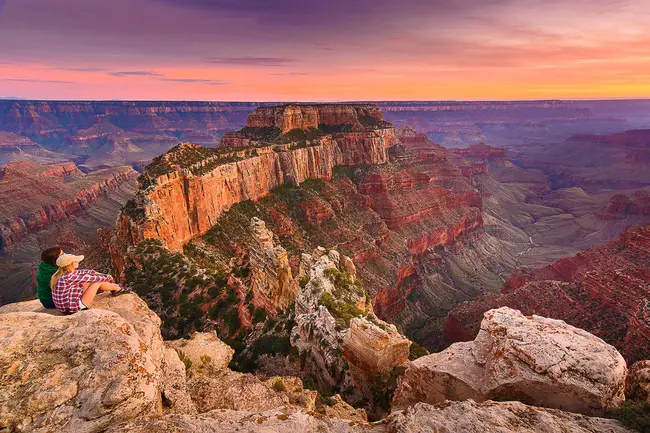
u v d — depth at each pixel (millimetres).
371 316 34938
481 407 9680
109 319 9320
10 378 7672
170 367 12242
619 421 9664
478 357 14844
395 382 26234
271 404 12984
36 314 9422
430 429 8805
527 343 12281
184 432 7820
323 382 30000
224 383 13648
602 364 11109
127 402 7766
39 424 7090
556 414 9703
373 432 9031
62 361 8219
